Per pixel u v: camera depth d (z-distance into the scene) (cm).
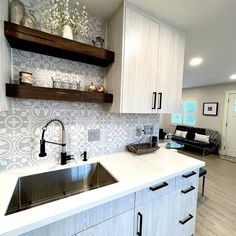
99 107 153
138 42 133
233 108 474
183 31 169
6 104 95
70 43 111
